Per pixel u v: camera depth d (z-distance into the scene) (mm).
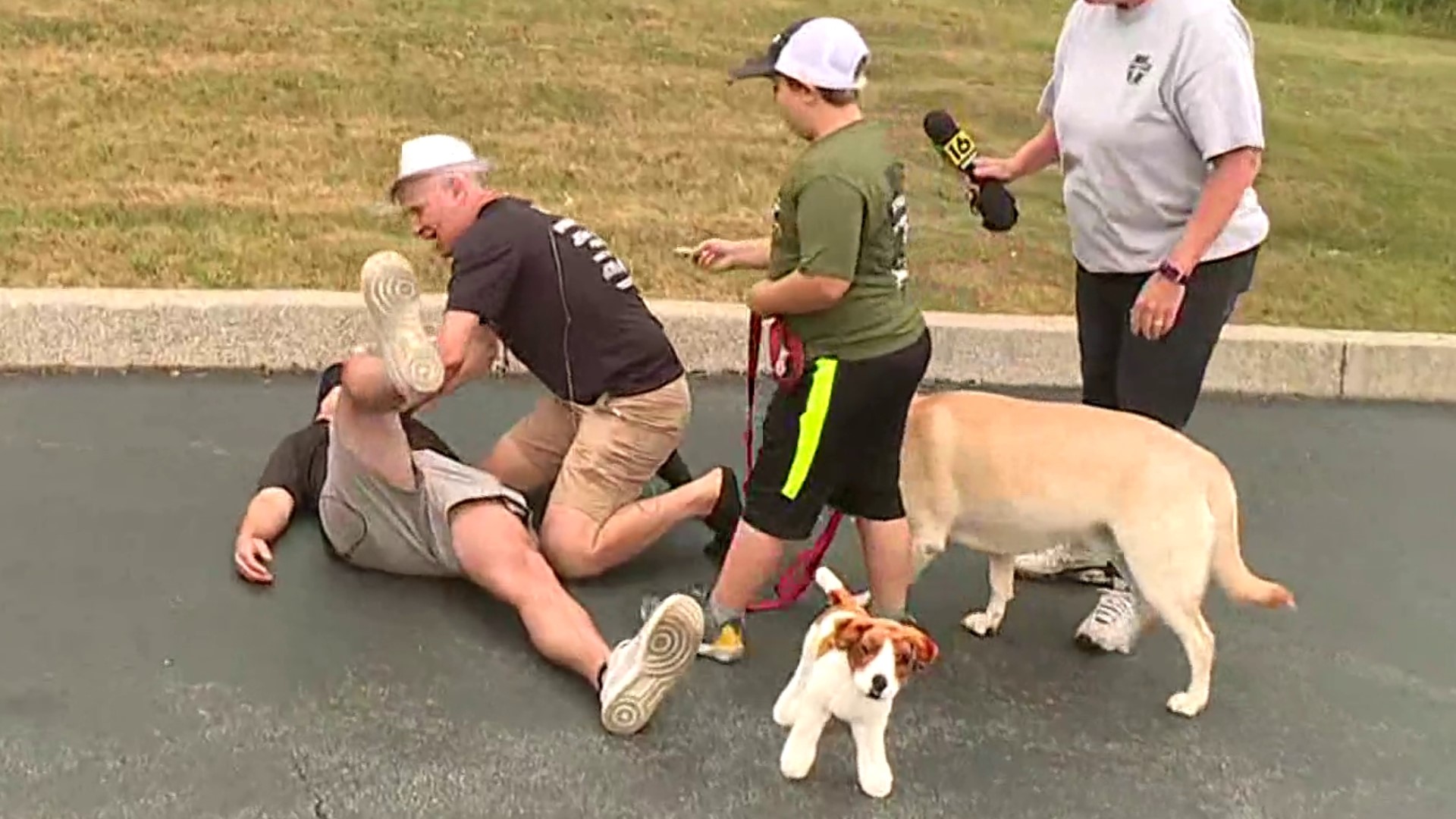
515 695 3871
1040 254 7617
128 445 5051
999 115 9836
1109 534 4074
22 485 4711
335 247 6633
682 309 6203
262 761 3549
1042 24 12148
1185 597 3965
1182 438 4066
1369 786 3854
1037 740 3906
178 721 3664
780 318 3869
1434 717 4188
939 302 6777
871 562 4117
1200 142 4102
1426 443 6172
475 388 5738
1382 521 5406
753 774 3643
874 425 3908
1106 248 4426
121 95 8195
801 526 3953
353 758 3586
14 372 5551
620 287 4336
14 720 3611
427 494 4203
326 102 8477
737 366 6207
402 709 3781
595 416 4336
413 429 4621
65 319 5594
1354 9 15344
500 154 8109
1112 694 4148
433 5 10078
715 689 3973
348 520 4238
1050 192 8742
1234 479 5664
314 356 5828
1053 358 6430
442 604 4242
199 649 3951
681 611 3584
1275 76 11852
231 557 4398
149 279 6090
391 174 7703
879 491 4020
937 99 9977
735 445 5531
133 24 9109
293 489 4551
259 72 8703
